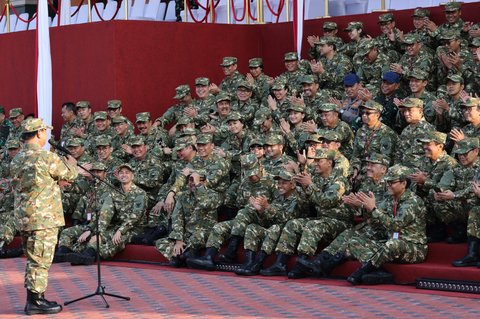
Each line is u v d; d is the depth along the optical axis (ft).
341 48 101.86
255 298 68.28
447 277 69.00
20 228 65.98
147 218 92.02
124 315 64.44
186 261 82.74
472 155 72.38
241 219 80.43
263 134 89.66
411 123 79.20
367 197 71.92
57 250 90.12
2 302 70.85
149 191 94.17
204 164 87.61
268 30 115.55
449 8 95.86
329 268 74.18
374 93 90.79
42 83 106.22
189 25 112.27
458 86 82.84
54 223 66.28
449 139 82.43
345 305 64.59
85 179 96.37
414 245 71.56
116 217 90.38
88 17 123.13
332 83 99.35
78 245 89.97
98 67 109.19
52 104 113.39
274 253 79.20
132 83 108.58
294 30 104.53
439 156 75.20
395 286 70.59
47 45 106.01
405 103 78.64
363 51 97.50
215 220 84.94
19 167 65.98
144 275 80.94
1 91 120.57
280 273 76.54
